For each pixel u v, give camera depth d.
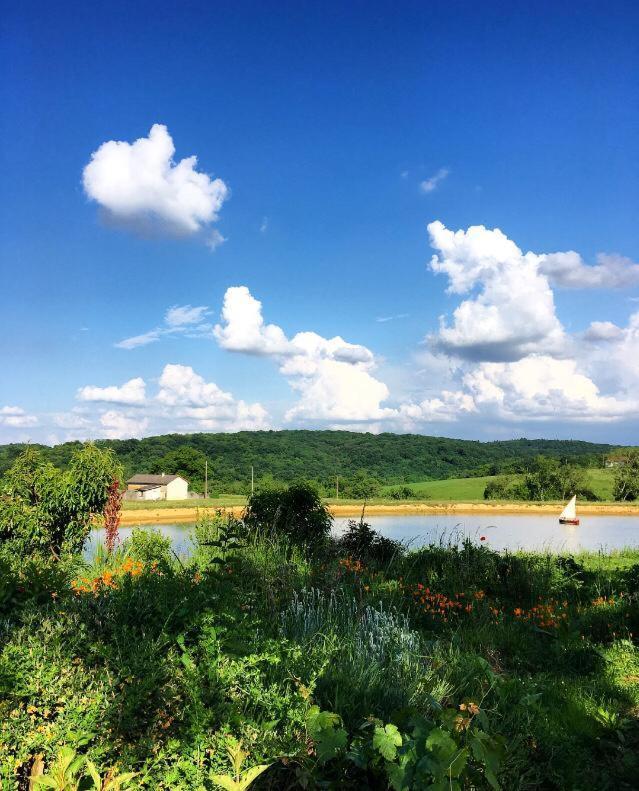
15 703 2.75
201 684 3.04
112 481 9.87
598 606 7.73
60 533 9.72
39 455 9.90
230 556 6.07
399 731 2.99
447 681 4.36
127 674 2.97
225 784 2.46
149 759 2.57
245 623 3.87
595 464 110.06
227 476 93.19
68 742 2.63
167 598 4.05
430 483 101.62
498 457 129.00
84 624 3.42
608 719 4.24
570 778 3.46
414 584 8.71
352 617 5.70
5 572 4.61
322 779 2.90
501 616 7.26
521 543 24.59
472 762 2.85
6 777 2.53
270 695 3.21
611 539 27.61
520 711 4.02
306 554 9.89
